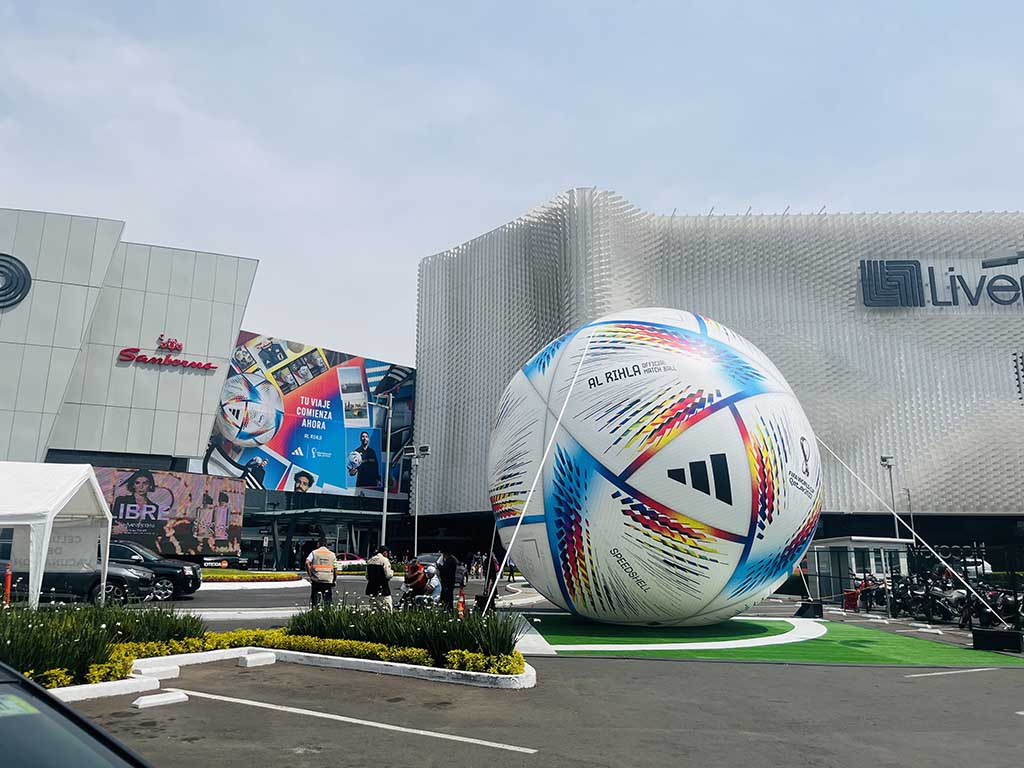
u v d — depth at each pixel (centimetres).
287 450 6044
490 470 1634
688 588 1369
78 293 4412
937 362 5588
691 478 1334
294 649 1143
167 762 581
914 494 5375
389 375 6881
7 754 236
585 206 5756
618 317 1570
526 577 1577
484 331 6638
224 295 4869
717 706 855
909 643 1543
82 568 1917
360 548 7250
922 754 663
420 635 1057
